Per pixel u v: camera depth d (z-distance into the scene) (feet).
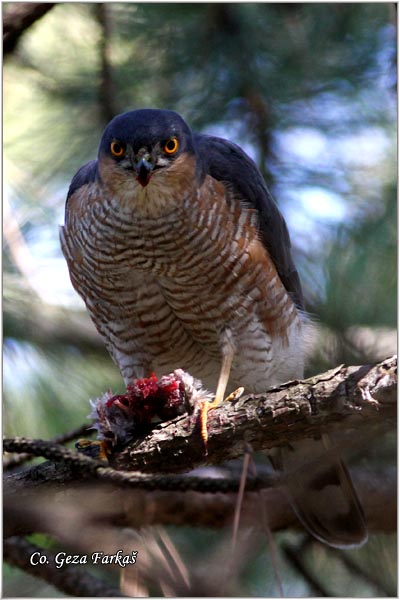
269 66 33.73
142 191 28.32
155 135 28.09
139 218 28.71
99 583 18.53
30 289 34.45
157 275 29.55
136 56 34.32
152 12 33.32
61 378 33.24
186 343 31.37
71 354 34.91
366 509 28.58
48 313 34.94
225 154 31.07
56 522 20.11
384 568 29.19
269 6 33.24
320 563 29.27
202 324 30.48
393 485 28.94
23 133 35.12
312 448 29.12
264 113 34.17
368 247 31.96
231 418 23.85
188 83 34.42
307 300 34.40
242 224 29.58
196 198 28.81
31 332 34.24
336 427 23.12
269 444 24.08
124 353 31.71
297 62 33.47
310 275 34.60
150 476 19.17
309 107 34.12
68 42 35.01
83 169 31.50
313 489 27.71
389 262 31.60
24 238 34.96
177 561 19.48
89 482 22.27
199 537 28.84
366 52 33.45
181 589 18.54
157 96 34.63
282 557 28.43
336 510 28.63
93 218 29.27
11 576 23.29
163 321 30.66
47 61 34.94
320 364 32.27
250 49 33.35
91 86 34.65
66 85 34.81
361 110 33.94
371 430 19.53
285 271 31.76
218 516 27.32
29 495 22.47
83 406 32.73
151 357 31.71
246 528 23.82
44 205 34.71
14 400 31.86
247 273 29.78
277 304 30.71
